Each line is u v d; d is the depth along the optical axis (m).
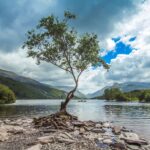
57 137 21.05
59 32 41.69
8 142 19.94
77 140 21.00
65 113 38.94
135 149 18.95
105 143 20.53
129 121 45.53
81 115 61.53
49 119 32.56
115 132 27.28
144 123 41.91
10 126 30.86
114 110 88.75
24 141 20.11
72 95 40.34
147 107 116.56
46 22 41.81
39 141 19.20
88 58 43.06
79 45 43.28
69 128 28.39
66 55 42.88
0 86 172.38
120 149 18.58
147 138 25.22
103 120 47.34
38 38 42.94
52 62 43.56
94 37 43.12
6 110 81.44
